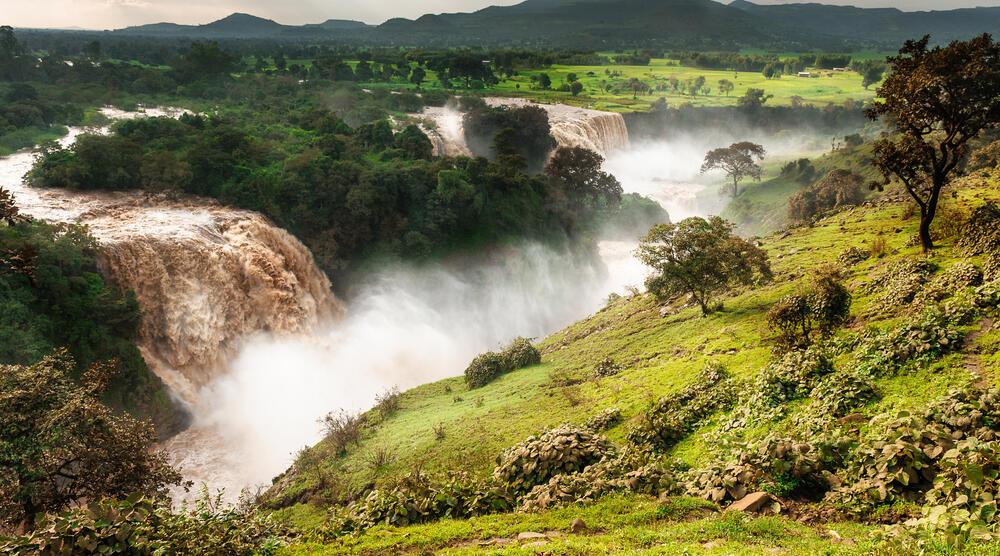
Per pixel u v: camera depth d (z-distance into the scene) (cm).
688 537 1370
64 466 2391
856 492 1510
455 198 9181
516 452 2125
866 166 11156
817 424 1948
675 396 2784
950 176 6078
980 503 1245
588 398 3509
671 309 4975
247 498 3962
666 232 4297
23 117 10525
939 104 3072
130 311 5447
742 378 2697
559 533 1541
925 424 1594
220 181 7838
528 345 5253
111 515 1391
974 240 3155
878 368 2173
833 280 2892
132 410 5194
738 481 1683
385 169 9050
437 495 1866
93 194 7325
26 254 2009
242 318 6638
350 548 1542
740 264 4162
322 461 3862
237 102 14638
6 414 2203
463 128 14700
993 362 1930
